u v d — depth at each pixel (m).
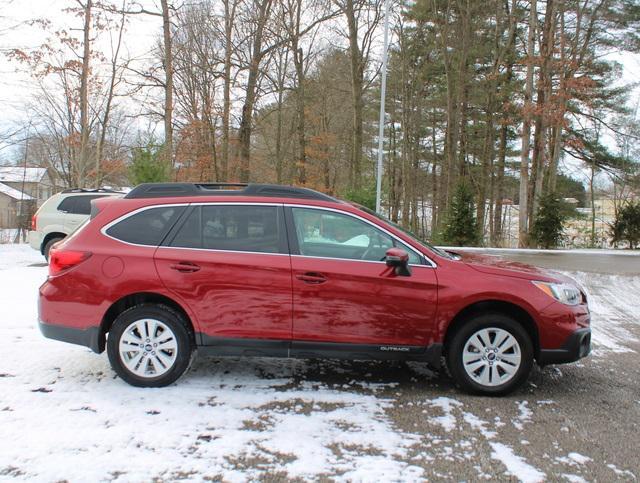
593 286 11.00
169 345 4.44
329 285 4.40
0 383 4.46
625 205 26.09
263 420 3.88
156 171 18.72
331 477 3.09
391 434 3.71
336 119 35.00
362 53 30.64
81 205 12.18
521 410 4.23
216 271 4.42
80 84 24.98
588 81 23.31
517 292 4.46
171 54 24.70
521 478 3.14
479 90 31.19
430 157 44.56
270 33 26.73
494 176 39.16
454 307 4.43
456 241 23.61
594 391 4.73
